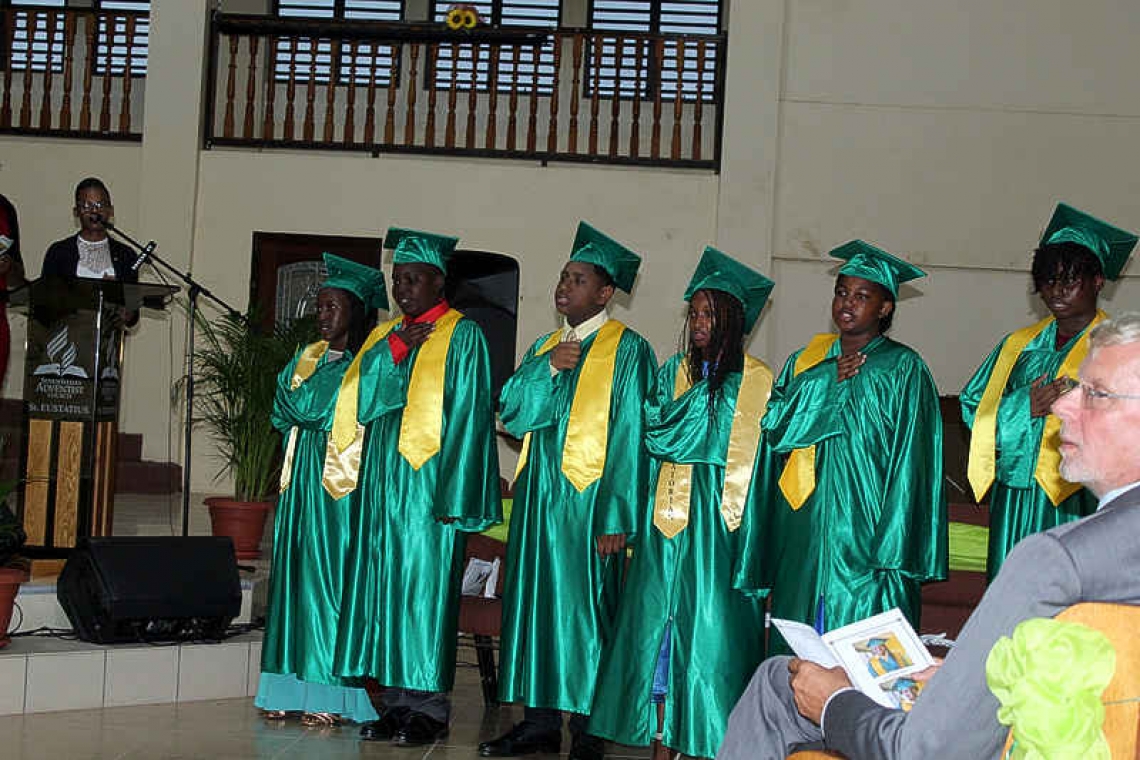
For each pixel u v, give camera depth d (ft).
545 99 32.55
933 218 30.40
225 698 15.10
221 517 18.95
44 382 15.53
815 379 11.16
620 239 30.83
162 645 14.65
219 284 30.86
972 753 5.18
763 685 7.01
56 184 31.27
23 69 32.81
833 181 30.55
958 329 30.45
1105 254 11.10
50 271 17.60
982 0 30.42
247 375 19.88
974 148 30.37
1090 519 5.16
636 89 30.96
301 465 13.91
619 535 12.09
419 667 12.81
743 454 11.53
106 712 13.98
